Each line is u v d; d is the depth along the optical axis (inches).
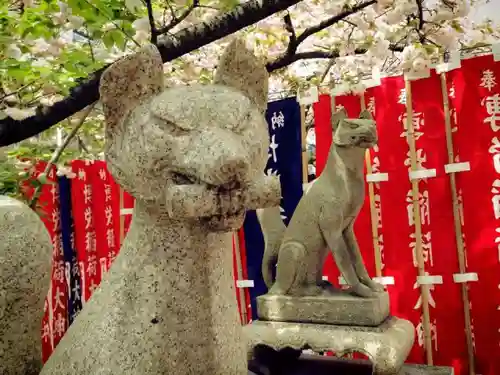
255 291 110.7
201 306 40.5
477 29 118.2
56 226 134.2
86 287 135.1
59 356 39.9
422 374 77.1
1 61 66.9
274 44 126.0
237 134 38.2
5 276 40.0
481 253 92.9
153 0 86.4
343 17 100.6
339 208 74.9
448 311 95.9
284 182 108.0
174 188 34.3
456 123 94.6
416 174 97.6
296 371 80.0
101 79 38.9
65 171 127.0
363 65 114.9
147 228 40.4
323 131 105.7
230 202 34.8
